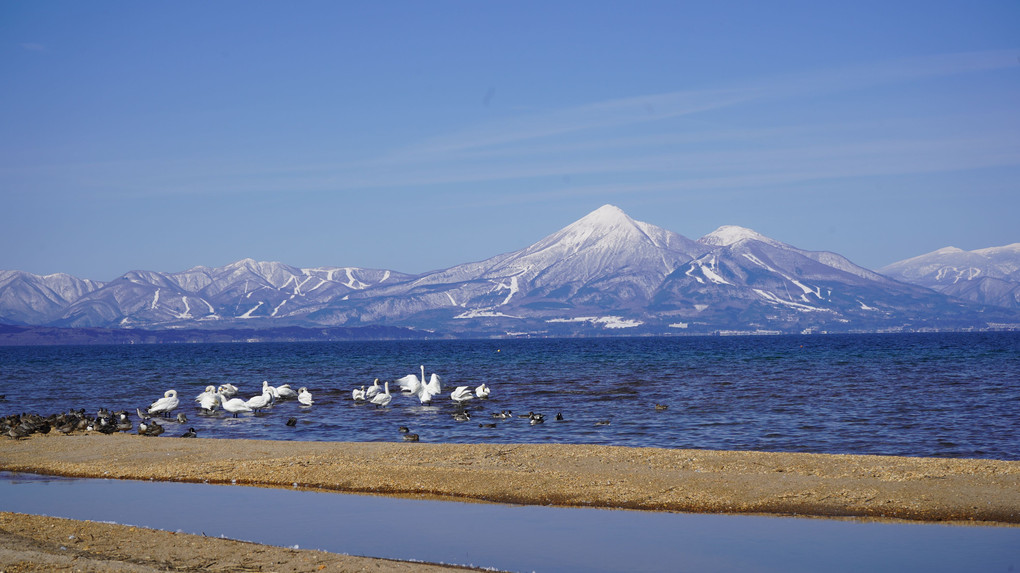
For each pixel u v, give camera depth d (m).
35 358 183.00
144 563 17.62
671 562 18.41
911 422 42.41
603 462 28.73
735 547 19.42
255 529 21.30
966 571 17.62
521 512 22.91
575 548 19.44
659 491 24.62
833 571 17.72
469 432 41.06
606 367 105.25
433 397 62.56
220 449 33.12
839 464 27.44
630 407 51.62
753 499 23.61
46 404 60.16
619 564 18.30
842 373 84.81
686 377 80.88
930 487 24.12
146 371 109.94
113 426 42.25
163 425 45.81
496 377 86.00
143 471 29.09
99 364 140.75
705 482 25.41
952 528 20.84
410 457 30.27
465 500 24.36
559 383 74.31
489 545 19.73
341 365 125.81
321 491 25.84
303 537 20.53
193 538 19.59
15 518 21.33
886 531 20.64
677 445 36.06
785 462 28.03
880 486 24.42
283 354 198.12
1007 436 37.44
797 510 22.61
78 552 18.33
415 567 17.52
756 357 136.12
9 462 31.61
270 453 31.81
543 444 33.16
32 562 17.38
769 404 52.09
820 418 44.47
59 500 24.83
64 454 32.91
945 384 67.12
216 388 73.31
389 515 22.66
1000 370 87.56
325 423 45.84
